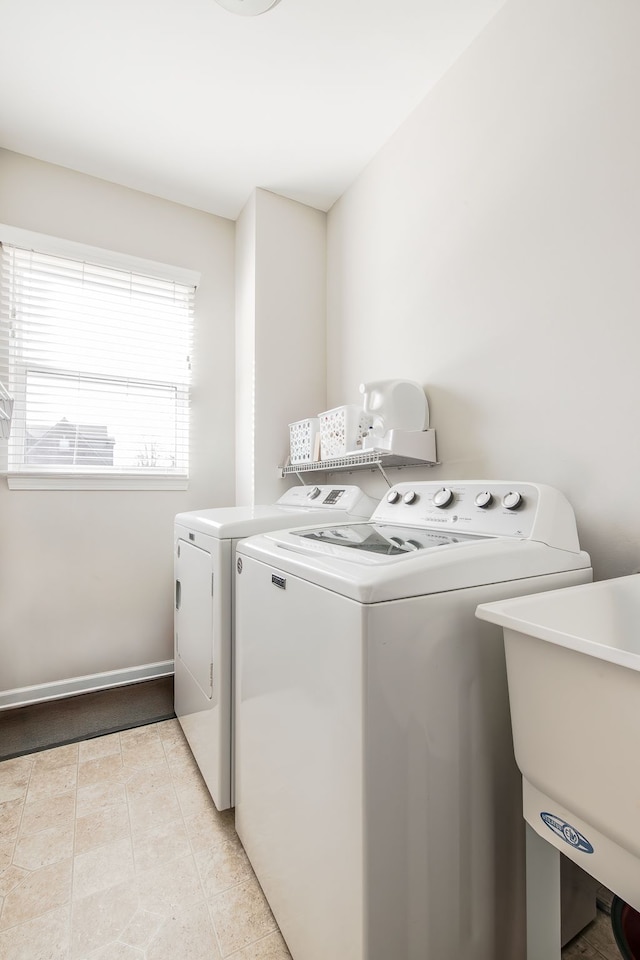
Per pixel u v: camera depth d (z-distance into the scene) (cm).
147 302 238
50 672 214
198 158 214
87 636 222
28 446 212
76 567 220
